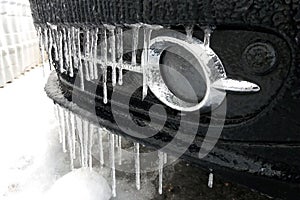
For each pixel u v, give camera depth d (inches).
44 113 146.6
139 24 47.6
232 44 42.3
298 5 36.0
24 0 269.3
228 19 39.4
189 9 41.4
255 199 75.8
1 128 130.0
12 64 238.4
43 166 95.3
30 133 120.9
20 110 155.8
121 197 76.9
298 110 40.0
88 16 53.4
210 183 80.0
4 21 227.1
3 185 88.0
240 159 44.7
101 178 77.5
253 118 43.2
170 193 79.0
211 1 39.7
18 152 105.7
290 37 37.6
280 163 42.6
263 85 41.6
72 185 74.3
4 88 212.2
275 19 37.4
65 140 107.2
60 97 76.5
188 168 90.4
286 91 40.1
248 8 38.0
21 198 81.4
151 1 44.2
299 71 38.5
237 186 81.3
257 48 40.6
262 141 43.4
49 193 75.5
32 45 292.4
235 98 44.1
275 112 41.6
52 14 63.6
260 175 43.1
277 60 39.7
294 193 42.6
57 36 70.9
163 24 44.4
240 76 42.9
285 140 41.9
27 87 211.6
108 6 49.5
